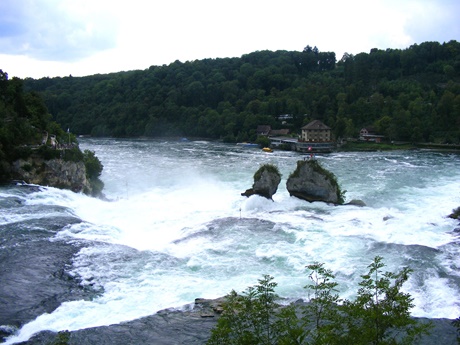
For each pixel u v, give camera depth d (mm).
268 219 42688
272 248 34438
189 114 187125
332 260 31906
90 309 25188
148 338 22281
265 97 187625
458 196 54781
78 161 58688
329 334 14828
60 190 53031
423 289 27234
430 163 91062
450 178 69812
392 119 141625
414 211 47156
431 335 22000
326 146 127812
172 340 22078
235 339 15531
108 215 45969
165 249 34594
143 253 33438
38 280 28328
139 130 186500
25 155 54906
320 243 35344
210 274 30094
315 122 136000
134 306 25719
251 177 74125
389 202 52062
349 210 46562
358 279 28719
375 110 154375
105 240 36312
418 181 67188
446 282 28031
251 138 157750
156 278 29359
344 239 36156
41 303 25625
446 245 34375
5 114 60906
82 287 27875
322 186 49656
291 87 197500
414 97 155750
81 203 50312
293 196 50906
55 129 73562
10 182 53312
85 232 37875
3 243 33781
